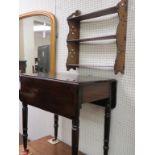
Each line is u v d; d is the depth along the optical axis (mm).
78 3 1478
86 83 1003
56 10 1663
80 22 1482
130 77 1197
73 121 986
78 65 1462
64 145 1668
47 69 1728
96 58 1392
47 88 1129
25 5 1984
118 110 1277
